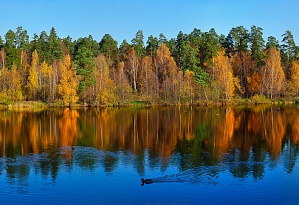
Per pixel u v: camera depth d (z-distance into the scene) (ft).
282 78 304.91
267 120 169.99
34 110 244.42
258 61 328.70
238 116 189.47
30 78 301.22
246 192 68.33
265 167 84.33
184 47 322.55
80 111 234.58
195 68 301.84
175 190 69.41
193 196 66.39
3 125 160.35
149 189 70.18
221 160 91.20
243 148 105.60
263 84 304.09
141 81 330.95
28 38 422.41
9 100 270.05
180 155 97.30
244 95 329.72
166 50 362.33
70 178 78.18
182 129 144.15
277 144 111.04
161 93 312.29
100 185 73.20
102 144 114.11
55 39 411.54
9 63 334.85
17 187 72.74
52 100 289.12
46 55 371.56
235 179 75.61
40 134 134.51
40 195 68.18
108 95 280.10
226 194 67.36
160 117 190.08
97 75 292.20
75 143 116.26
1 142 118.62
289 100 301.02
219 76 293.02
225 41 373.61
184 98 287.48
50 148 108.68
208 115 197.26
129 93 296.71
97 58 359.87
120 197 66.49
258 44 338.75
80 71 282.77
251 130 139.44
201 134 131.03
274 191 68.80
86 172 82.48
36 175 80.69
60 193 69.15
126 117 191.72
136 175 79.46
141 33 417.90
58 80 311.06
